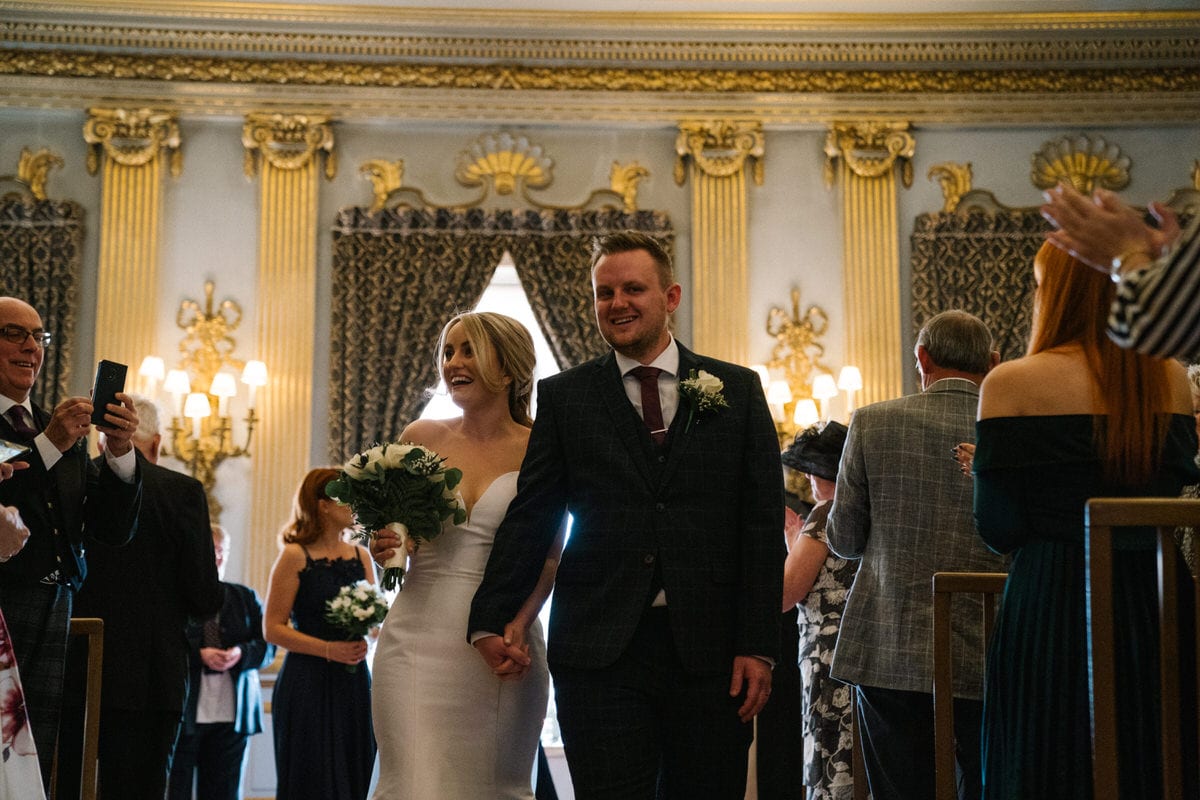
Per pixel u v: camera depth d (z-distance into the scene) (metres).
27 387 3.61
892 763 3.47
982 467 2.51
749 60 10.00
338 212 9.79
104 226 9.63
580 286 9.82
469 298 9.76
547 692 3.68
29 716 3.33
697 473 3.02
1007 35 9.84
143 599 4.32
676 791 2.94
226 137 9.89
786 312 9.91
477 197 9.97
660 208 10.01
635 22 9.74
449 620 3.62
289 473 9.48
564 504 3.23
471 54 9.91
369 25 9.70
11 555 3.00
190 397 9.35
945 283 9.86
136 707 4.23
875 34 9.86
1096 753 2.21
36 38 9.61
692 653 2.91
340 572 5.58
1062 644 2.38
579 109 9.98
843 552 3.70
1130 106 9.98
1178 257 1.75
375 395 9.56
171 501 4.41
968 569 3.49
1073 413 2.45
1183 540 2.73
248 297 9.71
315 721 5.39
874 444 3.62
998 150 10.07
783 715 4.74
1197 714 2.21
